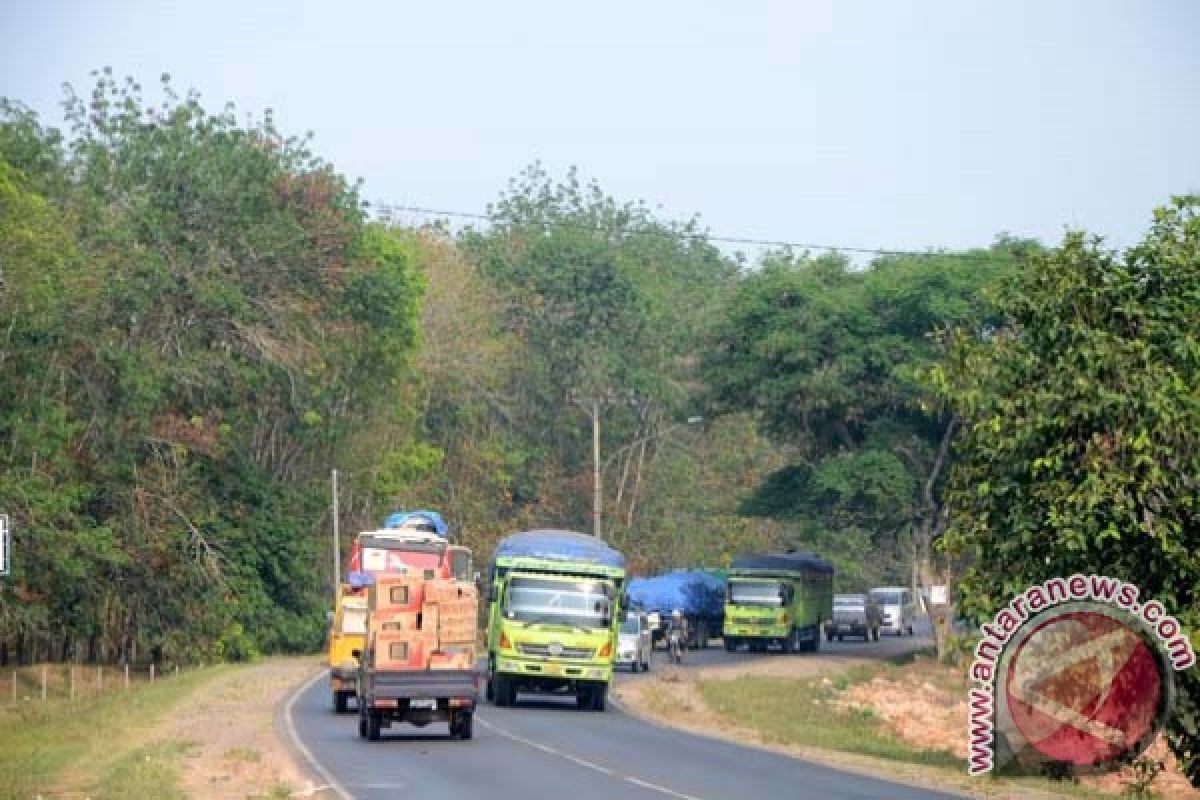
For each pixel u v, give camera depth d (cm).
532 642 13750
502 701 14050
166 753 9406
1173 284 9338
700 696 16175
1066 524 8956
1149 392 8906
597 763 9125
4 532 10156
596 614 13825
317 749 9819
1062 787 8925
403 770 8575
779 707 15050
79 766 9500
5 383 18062
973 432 9606
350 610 12825
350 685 12694
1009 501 9388
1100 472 8962
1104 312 9344
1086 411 9006
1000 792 8344
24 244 17162
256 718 12419
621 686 17100
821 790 7969
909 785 8544
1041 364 9406
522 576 13900
